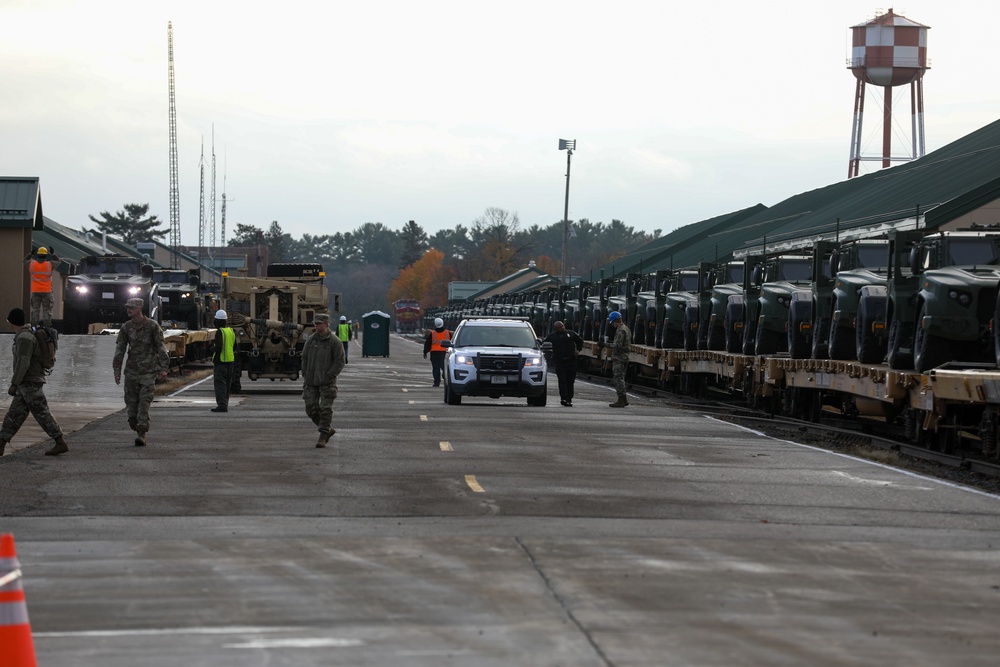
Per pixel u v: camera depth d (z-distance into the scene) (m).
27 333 32.66
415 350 164.88
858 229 80.00
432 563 18.42
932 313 36.03
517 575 17.53
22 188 80.12
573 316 102.00
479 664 12.88
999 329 34.03
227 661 13.05
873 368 39.41
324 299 70.50
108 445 35.88
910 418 38.16
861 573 18.03
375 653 13.34
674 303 71.12
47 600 15.91
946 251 38.81
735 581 17.25
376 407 53.47
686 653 13.34
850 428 47.28
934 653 13.50
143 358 35.69
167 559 18.73
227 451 34.41
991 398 30.44
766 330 53.75
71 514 23.28
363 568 18.03
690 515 23.69
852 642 13.93
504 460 32.62
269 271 73.81
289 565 18.25
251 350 66.69
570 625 14.58
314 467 30.73
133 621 14.81
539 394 55.59
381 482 27.95
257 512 23.61
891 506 25.33
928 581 17.53
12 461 31.70
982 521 23.52
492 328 58.03
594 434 41.06
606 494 26.34
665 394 70.69
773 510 24.52
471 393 55.16
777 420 50.50
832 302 45.47
